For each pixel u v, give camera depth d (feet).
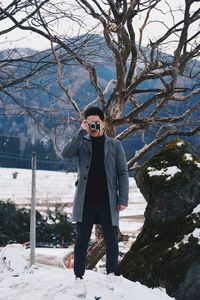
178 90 29.35
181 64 28.50
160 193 21.20
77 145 15.60
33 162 46.80
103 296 15.01
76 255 15.38
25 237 82.43
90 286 15.72
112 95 28.14
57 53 22.72
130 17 27.55
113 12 27.07
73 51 22.90
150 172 21.83
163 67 27.20
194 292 18.66
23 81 20.43
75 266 15.34
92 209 15.33
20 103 20.16
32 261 46.06
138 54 29.48
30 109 21.07
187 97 28.19
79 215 15.20
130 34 28.45
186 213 20.92
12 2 19.35
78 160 15.72
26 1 19.62
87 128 15.42
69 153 15.70
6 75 20.47
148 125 29.45
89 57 25.59
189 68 30.32
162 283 18.99
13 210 83.46
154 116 29.55
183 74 29.94
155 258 19.65
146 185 21.79
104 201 15.31
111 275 15.57
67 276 16.87
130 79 30.22
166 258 19.34
